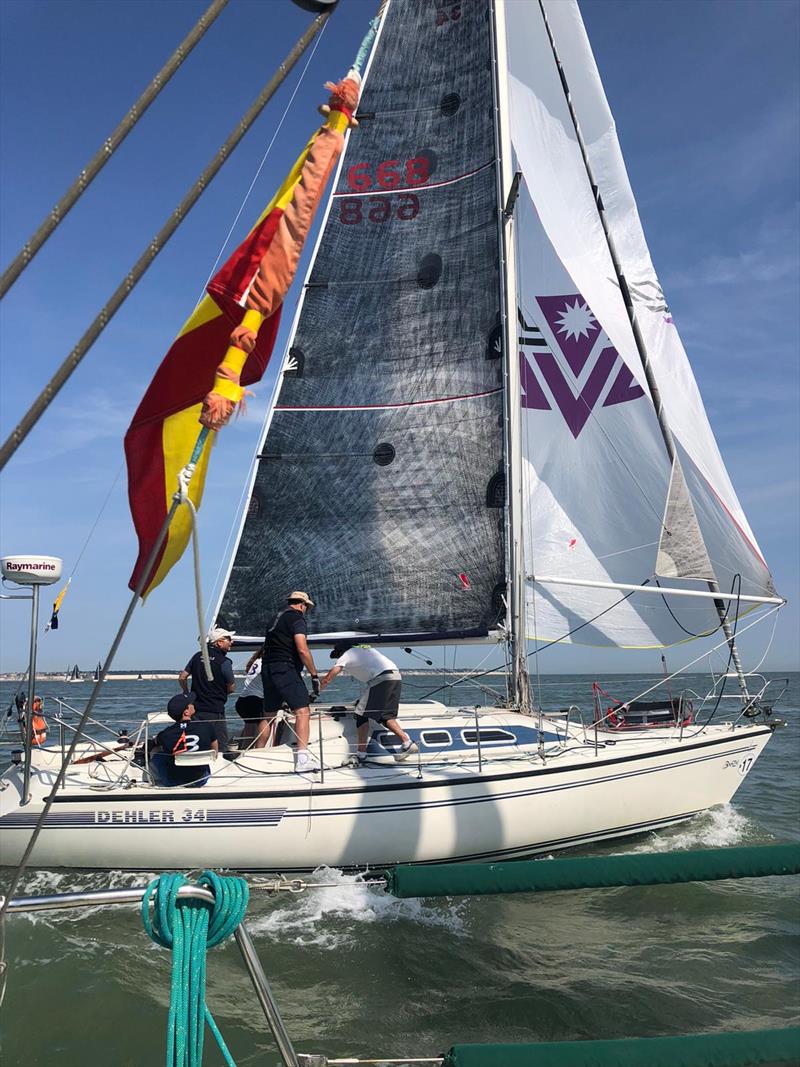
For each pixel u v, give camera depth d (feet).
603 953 17.84
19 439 6.16
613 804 24.27
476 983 16.33
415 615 29.50
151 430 9.97
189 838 20.92
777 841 25.21
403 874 8.04
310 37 7.02
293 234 7.90
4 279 6.17
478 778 22.49
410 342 31.12
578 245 33.09
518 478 29.71
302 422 30.96
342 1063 7.16
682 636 30.66
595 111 33.91
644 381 31.45
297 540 30.17
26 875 21.12
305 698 23.00
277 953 17.53
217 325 9.89
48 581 18.24
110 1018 14.64
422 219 31.86
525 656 29.12
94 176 6.33
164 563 9.98
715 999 15.70
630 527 31.55
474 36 32.24
